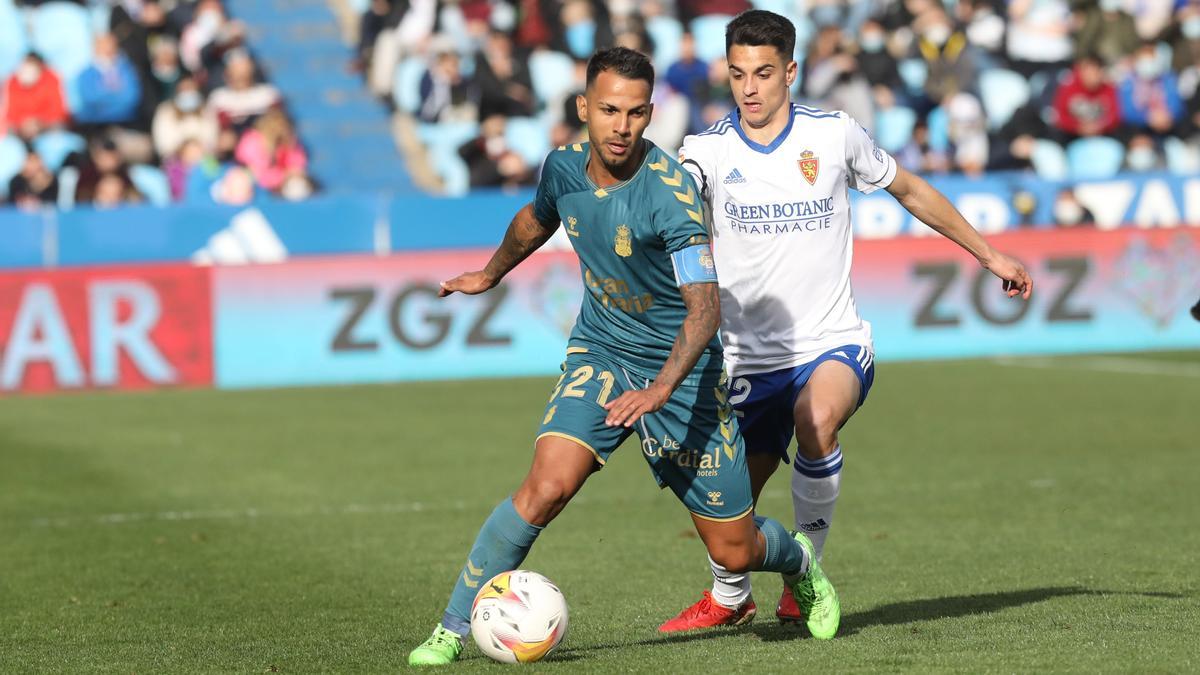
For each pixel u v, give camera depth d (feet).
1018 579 76.89
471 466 120.57
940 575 78.69
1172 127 229.25
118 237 176.45
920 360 186.70
